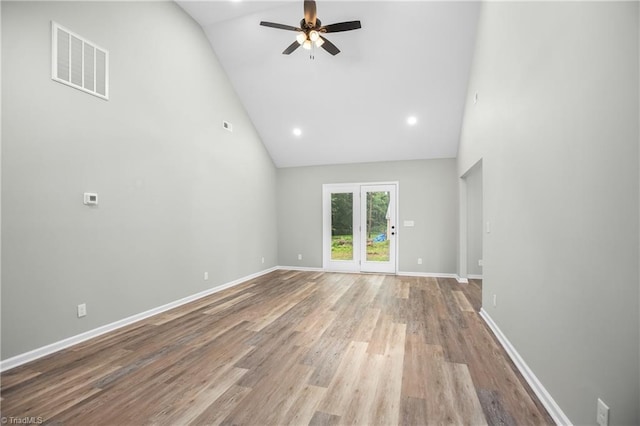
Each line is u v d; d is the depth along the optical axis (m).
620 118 1.13
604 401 1.23
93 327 2.79
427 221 5.89
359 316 3.42
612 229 1.18
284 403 1.78
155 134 3.51
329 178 6.51
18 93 2.24
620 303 1.14
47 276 2.43
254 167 5.79
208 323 3.19
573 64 1.47
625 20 1.10
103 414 1.68
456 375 2.10
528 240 2.04
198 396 1.85
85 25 2.72
